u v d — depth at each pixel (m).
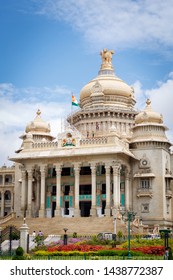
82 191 91.75
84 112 101.56
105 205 89.00
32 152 90.12
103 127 99.69
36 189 95.19
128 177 90.25
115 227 73.25
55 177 94.00
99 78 107.75
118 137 88.19
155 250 51.38
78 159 86.75
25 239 58.53
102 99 103.50
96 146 85.88
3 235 68.69
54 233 76.94
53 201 93.19
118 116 100.75
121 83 106.38
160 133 93.38
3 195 130.50
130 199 90.44
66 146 88.31
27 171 90.38
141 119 94.25
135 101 107.81
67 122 101.69
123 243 61.03
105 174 89.69
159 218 87.94
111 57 113.62
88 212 90.81
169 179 92.31
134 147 92.94
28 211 88.75
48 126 102.75
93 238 63.72
